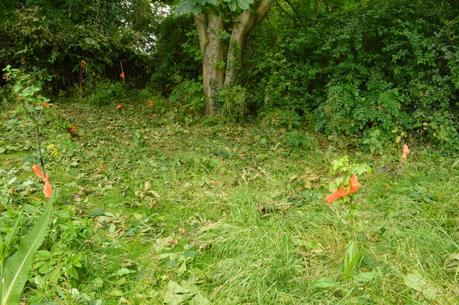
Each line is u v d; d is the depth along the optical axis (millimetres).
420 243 2896
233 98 7297
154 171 4625
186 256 2850
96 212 3580
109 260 2826
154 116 7762
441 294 2398
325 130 6562
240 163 4984
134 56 10531
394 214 3389
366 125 6211
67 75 9406
